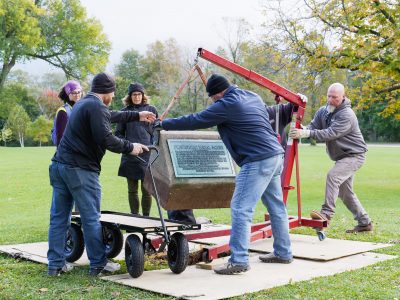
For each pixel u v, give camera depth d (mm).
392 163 31016
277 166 5660
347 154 7812
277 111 7227
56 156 5570
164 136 6395
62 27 50719
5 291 4891
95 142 5469
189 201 6480
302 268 5785
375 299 4555
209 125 5590
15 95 55844
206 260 5988
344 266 5855
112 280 5297
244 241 5539
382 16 15219
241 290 4848
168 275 5504
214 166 6520
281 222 6031
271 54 17203
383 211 11812
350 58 15172
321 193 18141
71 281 5285
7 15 46094
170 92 59531
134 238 5410
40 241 7684
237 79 37125
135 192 8383
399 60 14734
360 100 18141
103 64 52781
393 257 6297
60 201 5598
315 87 16562
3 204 14820
